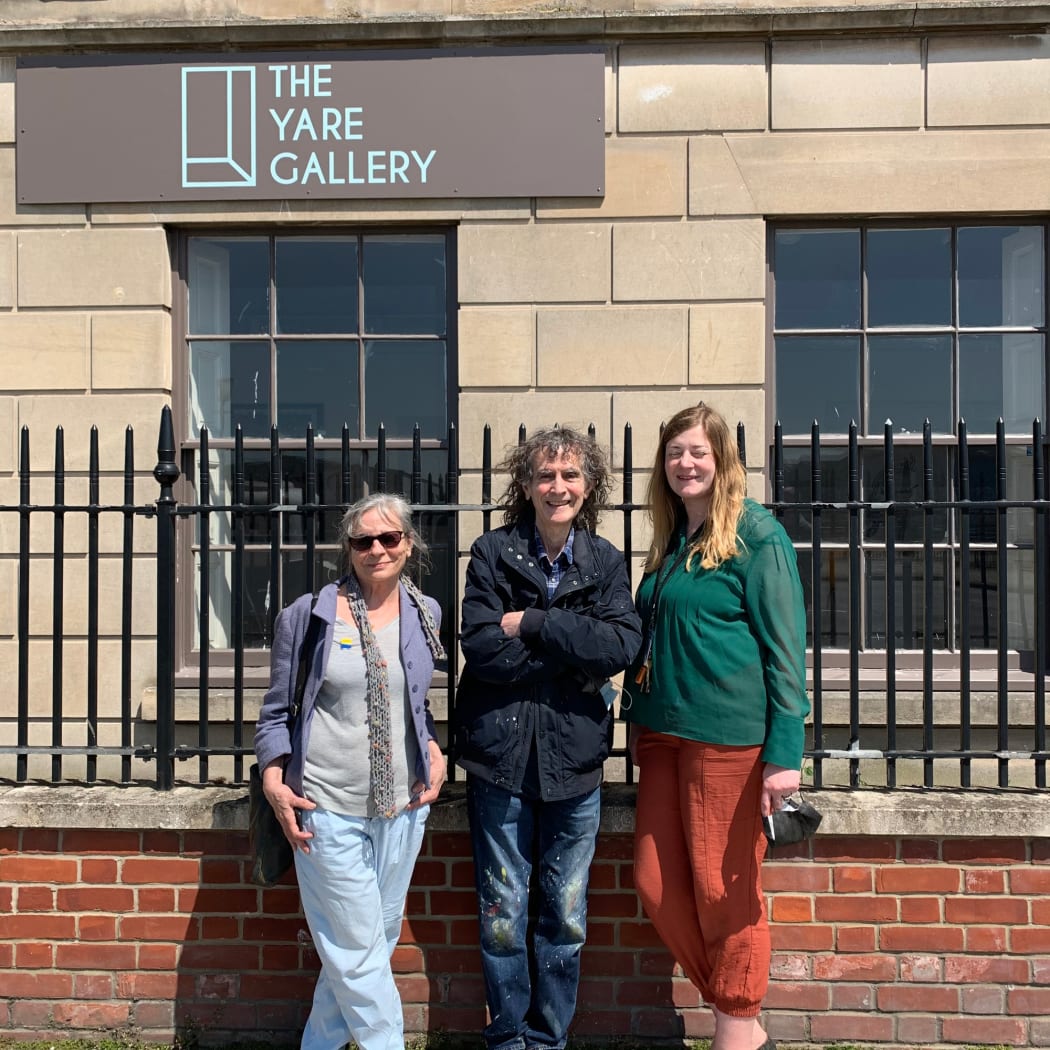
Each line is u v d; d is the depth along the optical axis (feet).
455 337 15.66
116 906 11.45
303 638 9.34
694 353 15.15
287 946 11.40
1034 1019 11.06
